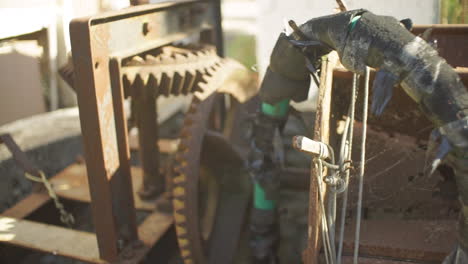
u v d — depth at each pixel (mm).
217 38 5203
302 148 2025
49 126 5531
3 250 3816
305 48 2654
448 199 2822
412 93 2154
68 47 5574
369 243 2521
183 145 3404
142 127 4277
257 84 4637
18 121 5492
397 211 2939
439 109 2066
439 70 2084
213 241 3967
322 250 2525
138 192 4520
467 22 4273
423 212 2889
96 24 2891
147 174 4473
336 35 2354
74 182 4785
